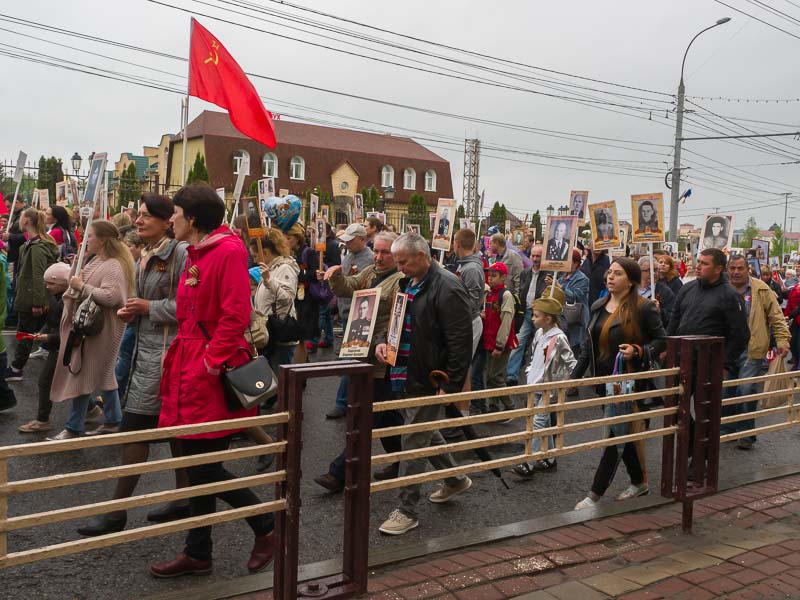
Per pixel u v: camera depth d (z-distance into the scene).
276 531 3.05
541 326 6.01
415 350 4.59
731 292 6.55
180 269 4.24
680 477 4.50
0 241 8.96
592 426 4.38
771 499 5.27
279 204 7.62
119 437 2.65
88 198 6.09
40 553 2.57
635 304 5.21
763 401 7.36
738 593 3.70
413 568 3.80
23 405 7.43
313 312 7.98
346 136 63.59
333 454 6.26
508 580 3.71
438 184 64.62
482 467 3.88
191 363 3.69
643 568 3.96
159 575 3.80
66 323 6.00
